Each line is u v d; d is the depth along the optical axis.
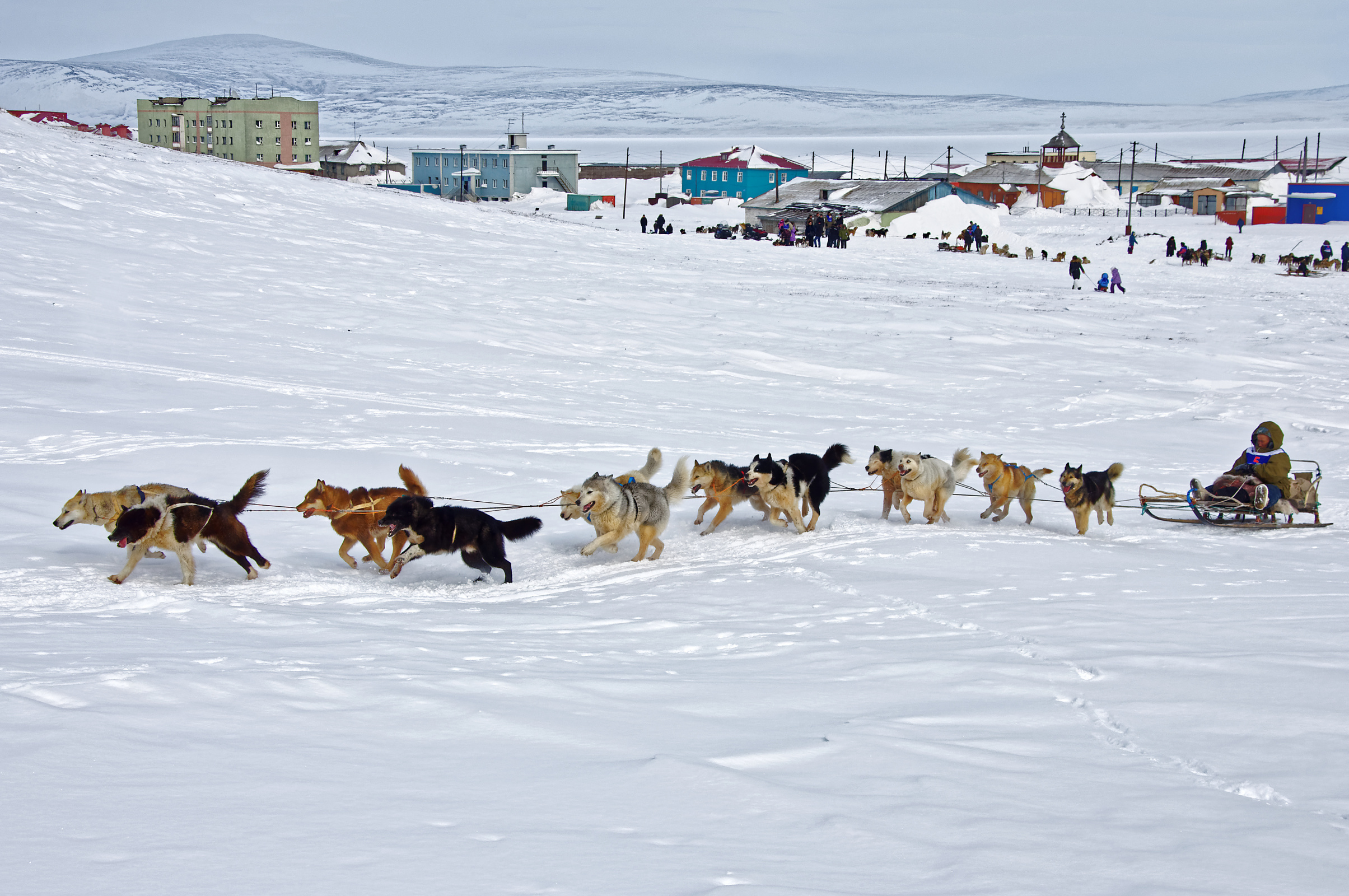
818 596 7.90
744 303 32.69
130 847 3.05
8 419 13.24
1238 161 117.56
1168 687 5.28
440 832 3.28
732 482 10.59
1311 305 36.75
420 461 12.52
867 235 73.31
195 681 4.86
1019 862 3.21
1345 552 9.89
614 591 8.44
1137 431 18.05
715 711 4.92
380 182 132.75
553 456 13.45
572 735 4.39
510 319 26.98
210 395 15.89
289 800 3.49
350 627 6.76
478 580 9.01
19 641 5.79
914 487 10.95
